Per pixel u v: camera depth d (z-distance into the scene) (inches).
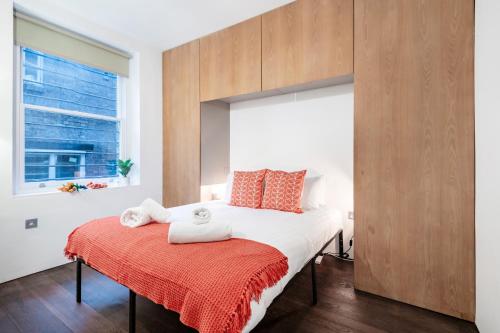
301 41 91.4
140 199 125.7
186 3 94.4
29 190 95.7
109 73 122.9
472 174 63.6
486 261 55.8
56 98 104.2
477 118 61.4
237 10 98.7
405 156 72.1
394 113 73.7
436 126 67.9
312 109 110.3
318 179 102.5
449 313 66.7
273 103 120.3
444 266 67.2
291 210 92.5
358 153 79.1
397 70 73.1
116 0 92.6
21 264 88.0
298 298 74.5
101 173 120.3
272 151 121.2
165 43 126.1
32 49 95.3
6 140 84.5
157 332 59.7
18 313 67.3
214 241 57.3
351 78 90.1
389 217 74.5
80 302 72.6
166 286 46.3
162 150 136.2
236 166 132.7
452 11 65.7
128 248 56.6
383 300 74.0
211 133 124.8
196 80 121.0
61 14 97.0
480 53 58.9
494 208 51.6
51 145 102.8
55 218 96.3
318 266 96.1
